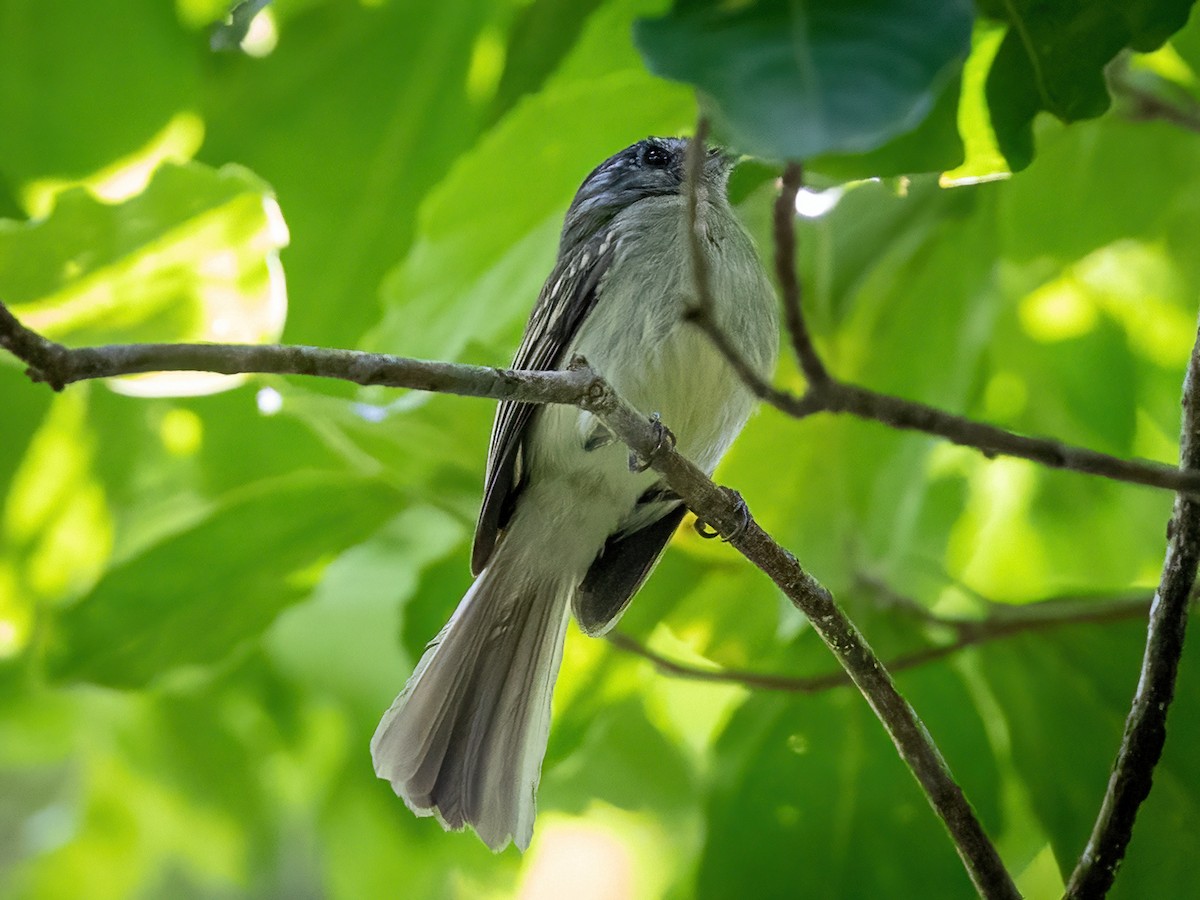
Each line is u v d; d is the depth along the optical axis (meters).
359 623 10.69
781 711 8.35
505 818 7.43
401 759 7.38
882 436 9.05
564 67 7.45
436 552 10.52
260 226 8.15
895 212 8.89
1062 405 10.18
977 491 10.39
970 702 8.23
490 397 5.55
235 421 9.55
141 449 10.27
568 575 8.19
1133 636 7.99
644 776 10.62
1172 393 10.34
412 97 7.80
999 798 8.09
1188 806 7.54
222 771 11.55
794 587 6.35
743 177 7.71
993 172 6.72
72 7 7.55
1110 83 8.52
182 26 7.69
